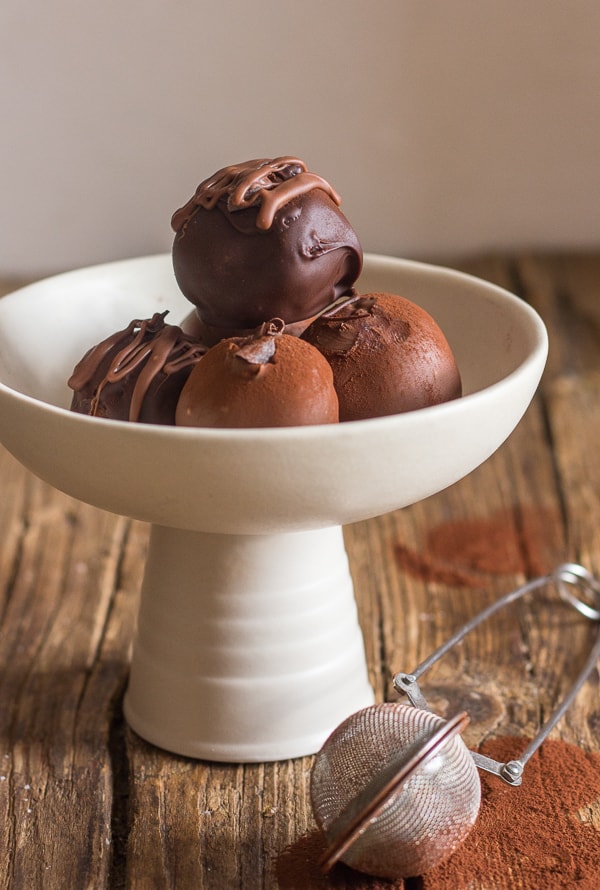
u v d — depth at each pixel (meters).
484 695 0.53
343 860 0.45
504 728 0.52
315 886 0.45
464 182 0.85
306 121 0.82
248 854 0.47
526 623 0.57
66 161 0.82
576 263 0.87
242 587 0.49
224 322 0.48
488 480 0.67
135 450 0.43
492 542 0.62
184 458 0.43
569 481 0.67
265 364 0.44
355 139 0.82
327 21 0.79
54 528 0.64
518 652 0.56
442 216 0.86
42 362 0.52
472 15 0.79
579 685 0.51
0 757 0.50
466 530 0.63
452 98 0.82
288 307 0.47
